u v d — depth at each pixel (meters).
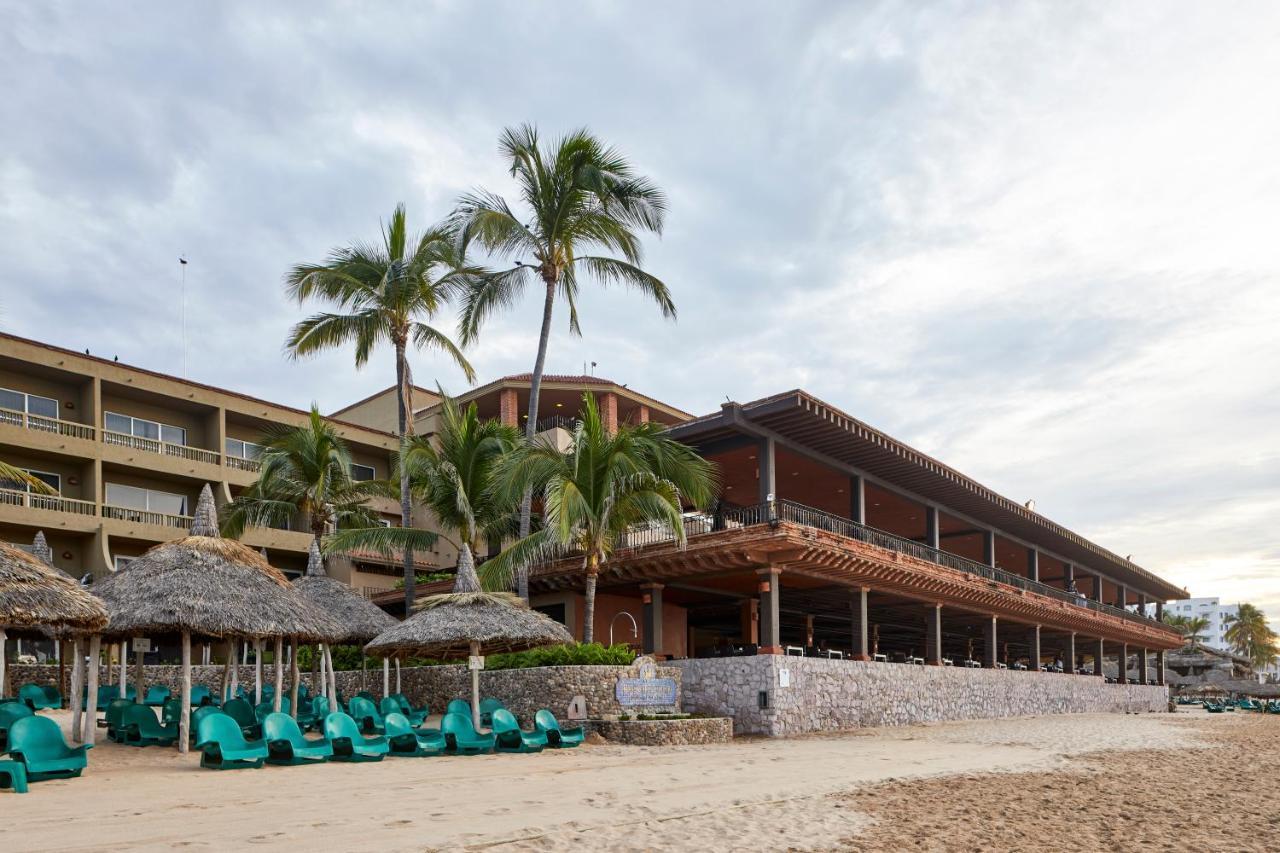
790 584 31.14
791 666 25.34
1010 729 28.48
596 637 31.38
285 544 38.72
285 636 18.52
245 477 38.38
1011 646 57.75
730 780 14.40
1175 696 74.94
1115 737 26.11
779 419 28.05
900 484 35.75
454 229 27.48
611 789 13.06
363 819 10.13
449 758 16.69
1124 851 10.02
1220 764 19.39
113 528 33.88
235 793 11.76
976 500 38.31
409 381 30.36
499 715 18.19
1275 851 10.29
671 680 24.50
